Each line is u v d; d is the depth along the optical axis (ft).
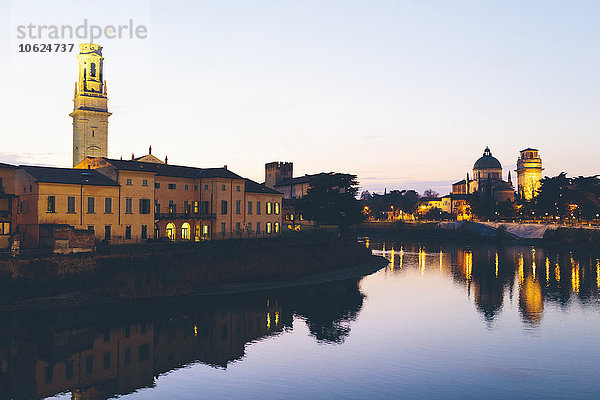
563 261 335.67
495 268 300.20
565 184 552.82
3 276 157.69
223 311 170.30
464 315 170.30
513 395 100.17
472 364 118.93
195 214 260.83
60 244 174.60
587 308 181.98
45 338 135.54
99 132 359.87
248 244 238.89
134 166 232.53
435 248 457.68
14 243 168.35
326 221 341.41
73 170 217.97
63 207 197.67
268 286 217.97
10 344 130.72
